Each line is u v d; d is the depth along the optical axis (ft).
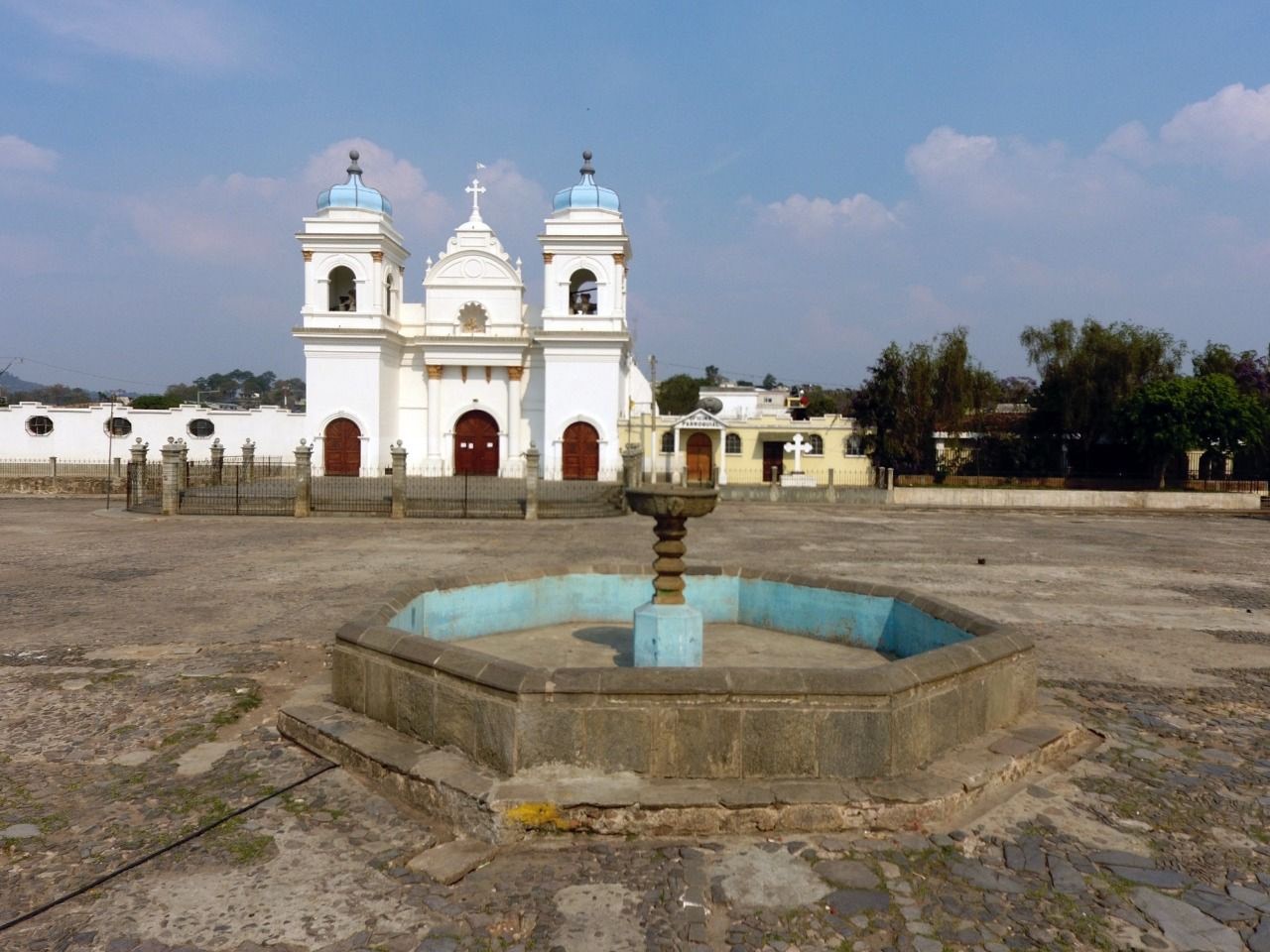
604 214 124.57
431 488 104.78
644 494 21.61
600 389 123.13
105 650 29.89
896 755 16.83
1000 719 20.25
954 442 134.72
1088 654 30.86
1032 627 35.40
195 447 134.31
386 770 17.79
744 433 128.16
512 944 12.53
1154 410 117.70
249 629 33.32
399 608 22.88
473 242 131.23
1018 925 13.06
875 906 13.51
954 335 129.29
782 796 15.81
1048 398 133.18
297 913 13.37
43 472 126.93
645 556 56.39
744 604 29.71
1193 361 138.92
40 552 55.98
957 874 14.53
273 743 20.67
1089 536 76.38
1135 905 13.65
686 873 14.40
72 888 14.14
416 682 18.81
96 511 87.10
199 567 49.75
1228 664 29.63
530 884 14.15
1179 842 15.87
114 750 20.30
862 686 16.58
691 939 12.64
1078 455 133.49
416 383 131.34
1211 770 19.54
